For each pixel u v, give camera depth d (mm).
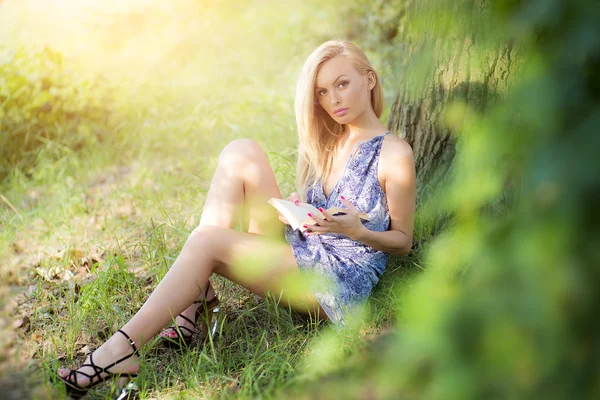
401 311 2607
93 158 5031
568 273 970
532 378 1016
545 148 1008
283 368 2393
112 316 2969
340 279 2625
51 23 7016
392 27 6465
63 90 5227
